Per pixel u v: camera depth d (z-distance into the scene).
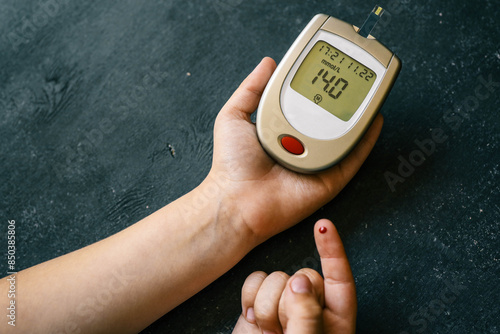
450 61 0.45
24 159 0.47
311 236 0.44
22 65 0.48
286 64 0.42
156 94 0.46
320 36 0.42
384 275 0.43
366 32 0.42
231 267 0.41
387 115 0.45
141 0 0.48
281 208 0.41
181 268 0.40
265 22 0.47
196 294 0.43
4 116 0.47
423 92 0.45
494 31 0.46
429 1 0.46
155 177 0.46
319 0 0.47
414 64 0.46
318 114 0.41
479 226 0.44
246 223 0.41
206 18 0.47
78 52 0.48
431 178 0.44
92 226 0.45
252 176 0.41
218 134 0.42
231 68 0.46
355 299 0.39
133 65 0.47
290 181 0.42
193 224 0.41
